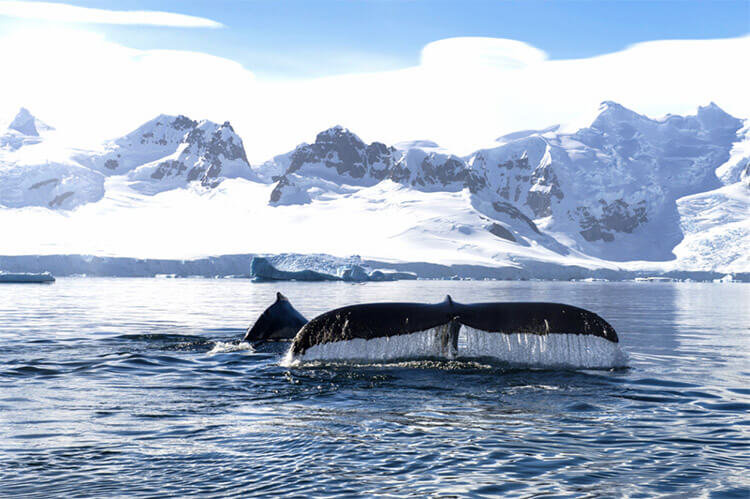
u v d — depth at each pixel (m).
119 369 10.32
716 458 5.60
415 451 5.71
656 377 9.90
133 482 4.89
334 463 5.36
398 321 9.05
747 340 16.92
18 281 79.81
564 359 9.32
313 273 104.94
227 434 6.25
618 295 56.50
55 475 5.04
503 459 5.51
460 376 9.20
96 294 46.88
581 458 5.57
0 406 7.62
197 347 12.86
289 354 9.76
